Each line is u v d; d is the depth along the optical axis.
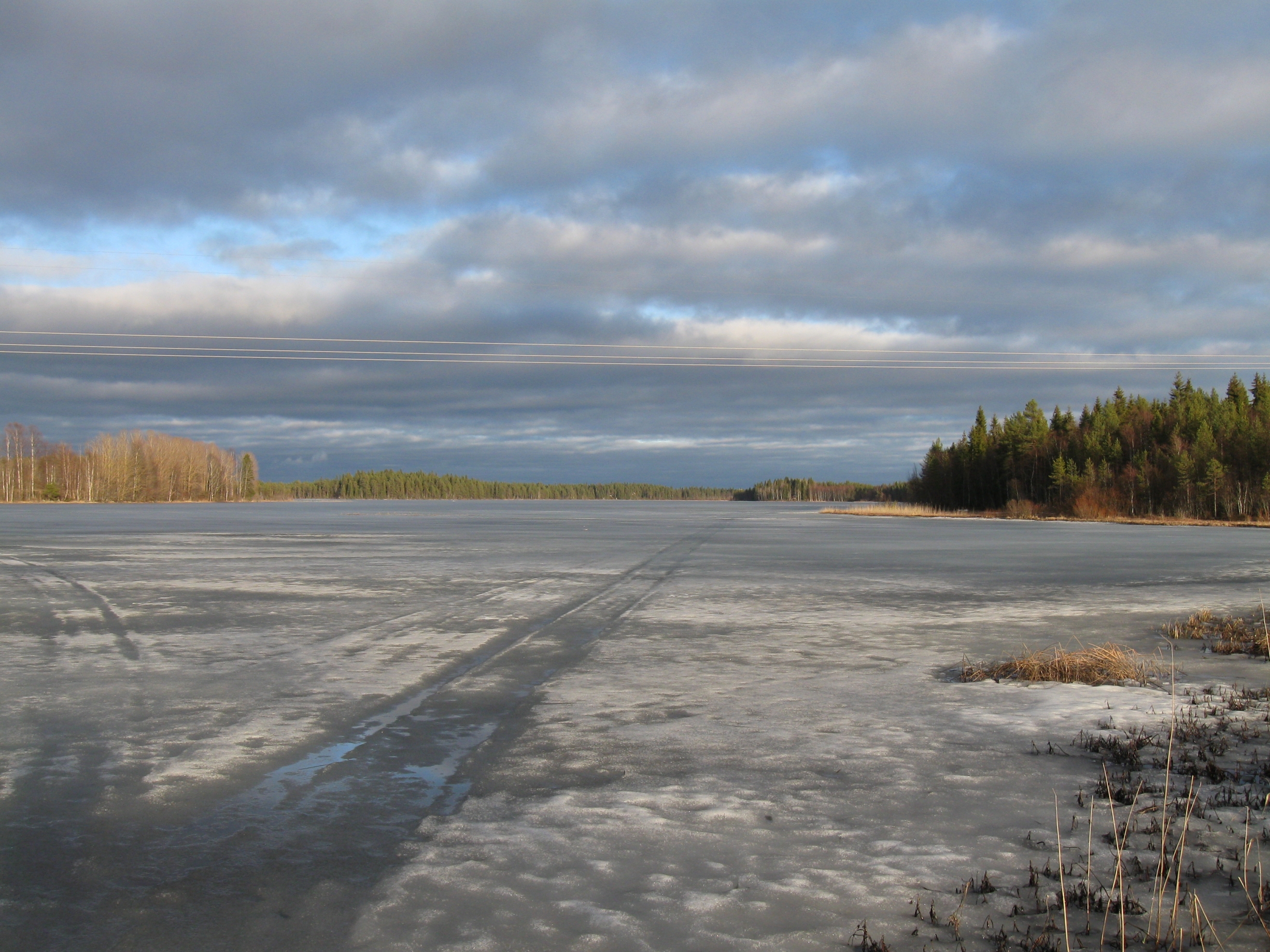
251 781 6.58
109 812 5.93
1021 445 102.88
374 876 4.87
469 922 4.30
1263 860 4.94
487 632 13.83
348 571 24.03
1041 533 50.62
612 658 11.72
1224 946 3.94
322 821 5.74
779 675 10.60
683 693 9.58
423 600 17.78
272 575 22.88
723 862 5.01
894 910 4.40
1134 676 10.31
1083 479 87.25
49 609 16.16
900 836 5.40
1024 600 18.34
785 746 7.47
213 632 13.74
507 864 5.01
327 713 8.68
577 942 4.09
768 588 20.55
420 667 11.02
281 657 11.67
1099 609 16.94
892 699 9.32
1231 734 7.70
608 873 4.87
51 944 4.12
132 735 7.86
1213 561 29.33
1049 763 6.92
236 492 147.50
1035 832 5.44
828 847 5.23
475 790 6.36
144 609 16.22
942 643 12.98
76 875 4.91
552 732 7.98
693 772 6.74
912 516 89.12
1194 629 13.78
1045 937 4.02
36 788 6.41
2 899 4.60
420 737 7.79
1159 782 6.38
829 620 15.37
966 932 4.15
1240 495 74.81
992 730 8.00
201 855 5.19
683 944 4.06
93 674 10.52
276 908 4.48
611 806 5.96
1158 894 4.52
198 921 4.35
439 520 68.69
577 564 26.88
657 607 16.91
